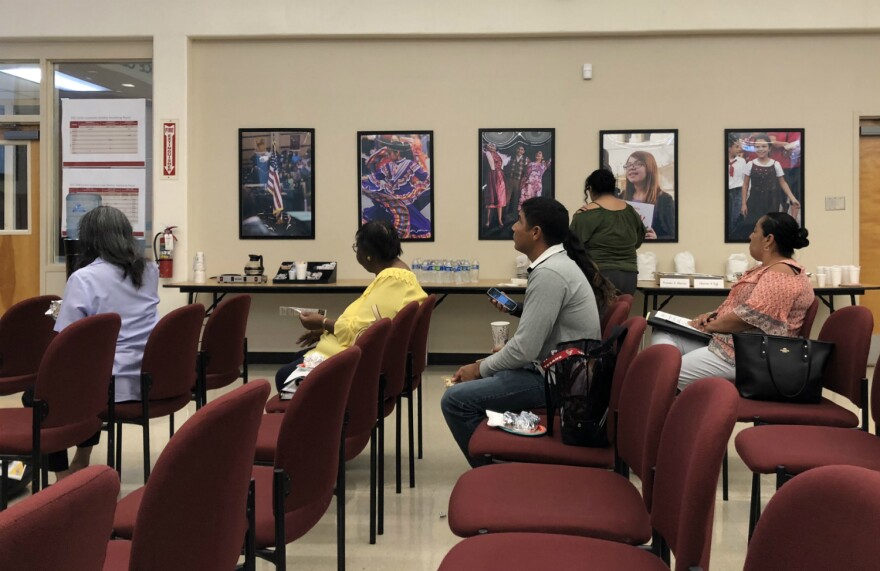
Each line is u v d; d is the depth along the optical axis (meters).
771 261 3.01
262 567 2.26
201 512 1.14
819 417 2.49
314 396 1.51
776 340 2.66
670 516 1.30
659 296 5.72
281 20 5.72
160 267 5.75
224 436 1.14
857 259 5.60
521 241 2.53
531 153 5.75
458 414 2.45
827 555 0.78
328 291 5.23
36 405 2.14
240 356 3.36
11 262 6.04
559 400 2.10
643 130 5.68
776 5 5.49
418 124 5.80
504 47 5.75
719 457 1.11
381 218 5.84
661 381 1.51
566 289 2.40
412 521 2.64
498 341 3.06
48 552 0.68
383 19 5.69
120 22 5.79
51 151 6.00
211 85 5.87
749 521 2.49
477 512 1.58
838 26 5.46
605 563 1.34
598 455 2.02
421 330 3.06
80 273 2.65
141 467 3.18
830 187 5.61
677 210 5.68
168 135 5.81
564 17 5.60
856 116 5.57
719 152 5.65
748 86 5.62
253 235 5.89
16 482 2.78
